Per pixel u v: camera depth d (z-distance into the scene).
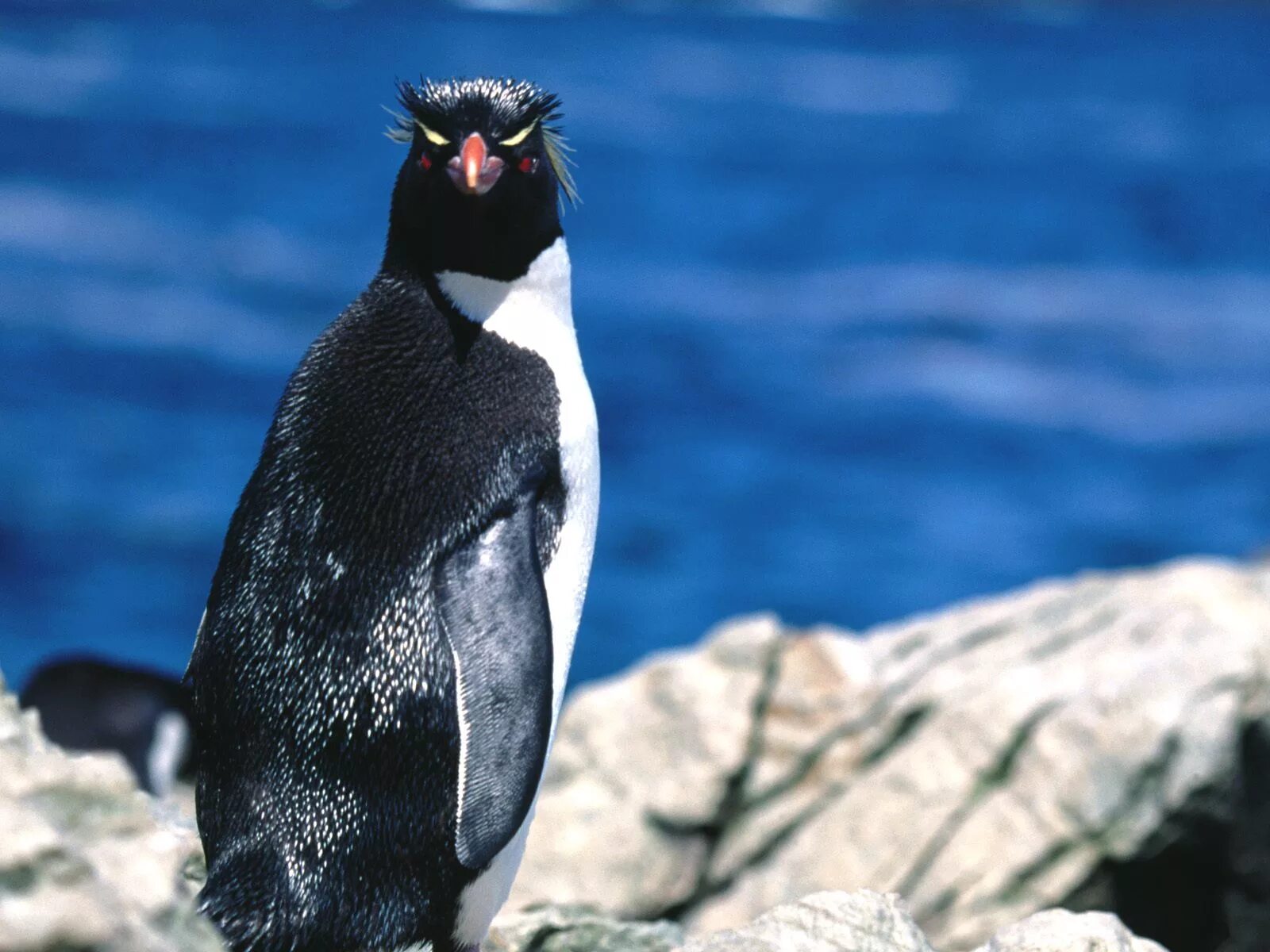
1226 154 86.25
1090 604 12.99
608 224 57.94
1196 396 34.69
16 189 54.88
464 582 5.34
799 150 84.50
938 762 11.55
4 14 132.50
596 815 11.66
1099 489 28.86
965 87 128.12
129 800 3.62
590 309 42.25
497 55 135.12
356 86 101.62
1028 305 43.94
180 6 161.12
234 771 5.21
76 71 96.38
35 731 4.24
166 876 3.47
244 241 48.47
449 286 5.90
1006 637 12.87
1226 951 11.11
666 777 11.88
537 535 5.65
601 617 22.61
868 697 12.33
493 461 5.57
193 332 36.31
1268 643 11.80
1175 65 158.75
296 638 5.24
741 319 41.50
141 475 26.94
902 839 11.17
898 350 38.62
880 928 5.70
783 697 12.42
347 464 5.46
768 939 5.52
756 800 11.85
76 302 38.28
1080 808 10.99
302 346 36.03
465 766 5.19
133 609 22.06
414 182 5.92
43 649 20.86
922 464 30.14
